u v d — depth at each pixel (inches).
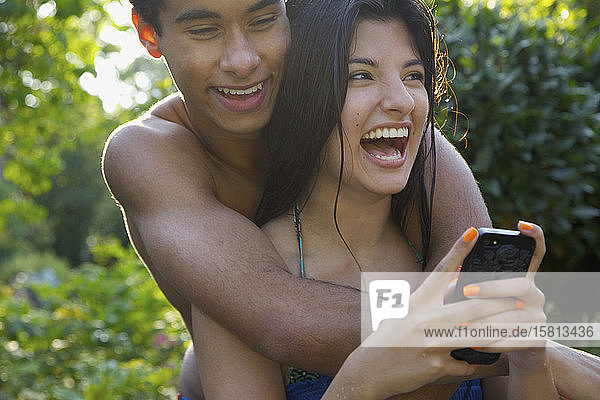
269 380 64.5
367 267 69.7
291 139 68.8
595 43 151.5
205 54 68.7
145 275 224.8
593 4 187.9
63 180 820.6
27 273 495.2
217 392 64.5
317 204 69.4
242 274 61.9
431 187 72.3
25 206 316.5
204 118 74.6
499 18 144.7
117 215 813.9
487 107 134.6
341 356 59.2
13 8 243.9
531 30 144.0
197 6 66.8
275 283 61.6
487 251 52.0
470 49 138.7
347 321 59.4
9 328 199.8
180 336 191.5
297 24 68.5
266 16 67.7
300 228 70.4
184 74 70.5
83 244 815.7
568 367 62.8
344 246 69.8
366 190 66.6
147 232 66.7
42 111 286.7
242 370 64.2
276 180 71.4
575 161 138.8
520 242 52.2
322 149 66.9
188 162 71.2
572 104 140.9
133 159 70.1
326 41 64.6
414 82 65.8
